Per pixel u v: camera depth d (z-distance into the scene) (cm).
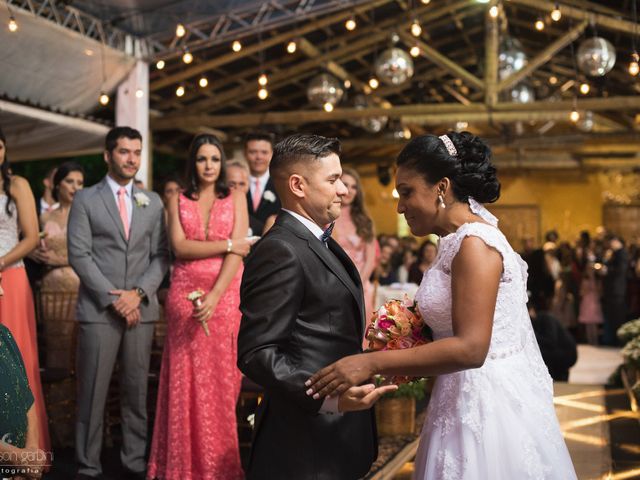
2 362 237
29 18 659
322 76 872
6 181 410
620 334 749
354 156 1834
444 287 219
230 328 407
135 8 754
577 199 1894
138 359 426
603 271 1214
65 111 785
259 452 237
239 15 802
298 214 239
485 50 1073
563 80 1379
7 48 669
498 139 1485
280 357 220
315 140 240
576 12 907
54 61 724
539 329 820
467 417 219
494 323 221
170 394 404
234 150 1377
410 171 226
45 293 560
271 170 244
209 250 404
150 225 435
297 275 225
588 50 740
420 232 231
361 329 241
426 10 1027
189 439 398
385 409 518
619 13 903
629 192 1867
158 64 826
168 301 414
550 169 1902
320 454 232
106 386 421
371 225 529
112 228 423
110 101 861
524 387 223
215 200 421
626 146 1681
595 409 632
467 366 204
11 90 716
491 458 215
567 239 1892
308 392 214
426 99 1470
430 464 224
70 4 715
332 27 1021
